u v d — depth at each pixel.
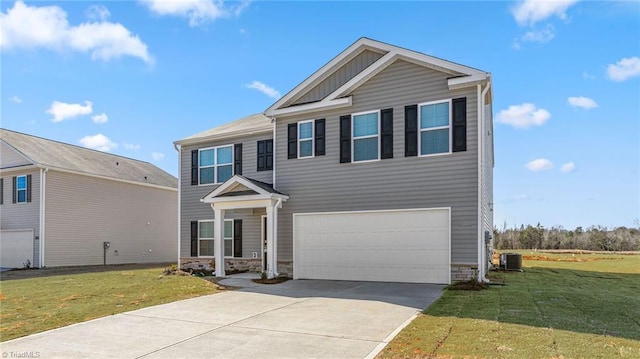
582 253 32.56
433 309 8.32
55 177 21.62
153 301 9.90
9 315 8.40
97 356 5.75
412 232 12.75
